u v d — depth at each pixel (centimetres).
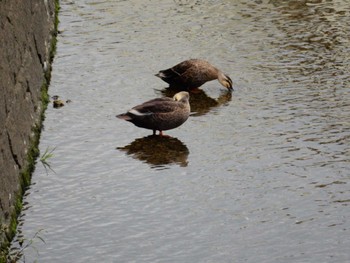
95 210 1384
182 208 1388
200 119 1753
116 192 1446
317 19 2308
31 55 1755
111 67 2022
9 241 1274
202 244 1277
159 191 1448
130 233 1311
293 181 1469
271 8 2405
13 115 1449
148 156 1585
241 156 1572
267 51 2100
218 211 1377
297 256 1240
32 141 1588
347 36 2180
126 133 1694
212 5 2434
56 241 1289
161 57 2077
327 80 1914
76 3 2453
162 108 1648
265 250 1258
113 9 2406
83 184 1476
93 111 1789
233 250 1258
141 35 2216
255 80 1939
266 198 1416
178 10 2397
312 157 1554
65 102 1828
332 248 1261
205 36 2205
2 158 1317
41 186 1467
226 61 2047
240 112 1780
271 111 1772
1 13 1423
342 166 1515
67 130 1697
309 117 1730
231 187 1457
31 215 1368
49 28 2120
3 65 1396
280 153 1577
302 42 2150
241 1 2469
